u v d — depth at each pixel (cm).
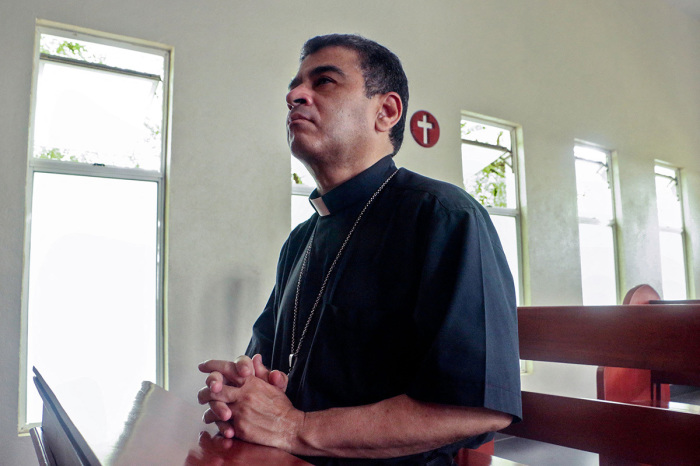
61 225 289
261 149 334
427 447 81
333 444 80
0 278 254
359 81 108
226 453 67
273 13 348
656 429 107
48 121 289
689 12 693
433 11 432
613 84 575
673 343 100
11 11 269
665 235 636
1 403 250
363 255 97
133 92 313
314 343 95
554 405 125
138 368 302
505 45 479
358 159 109
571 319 119
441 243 87
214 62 323
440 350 79
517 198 483
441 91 428
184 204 305
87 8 288
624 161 573
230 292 314
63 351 284
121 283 302
